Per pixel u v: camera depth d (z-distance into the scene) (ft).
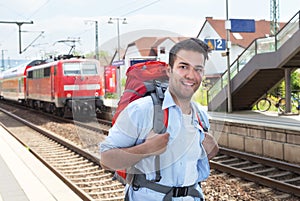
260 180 25.27
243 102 58.85
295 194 22.75
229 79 53.62
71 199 19.95
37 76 81.35
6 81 122.93
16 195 20.77
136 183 7.55
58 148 41.73
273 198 22.72
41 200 19.86
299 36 44.62
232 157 34.30
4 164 28.86
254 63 51.88
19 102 109.19
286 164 28.45
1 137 45.93
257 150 35.50
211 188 24.91
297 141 31.14
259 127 34.99
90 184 26.35
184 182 7.43
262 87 57.72
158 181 7.36
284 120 43.32
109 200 22.24
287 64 49.93
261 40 51.31
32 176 25.00
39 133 53.78
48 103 77.82
